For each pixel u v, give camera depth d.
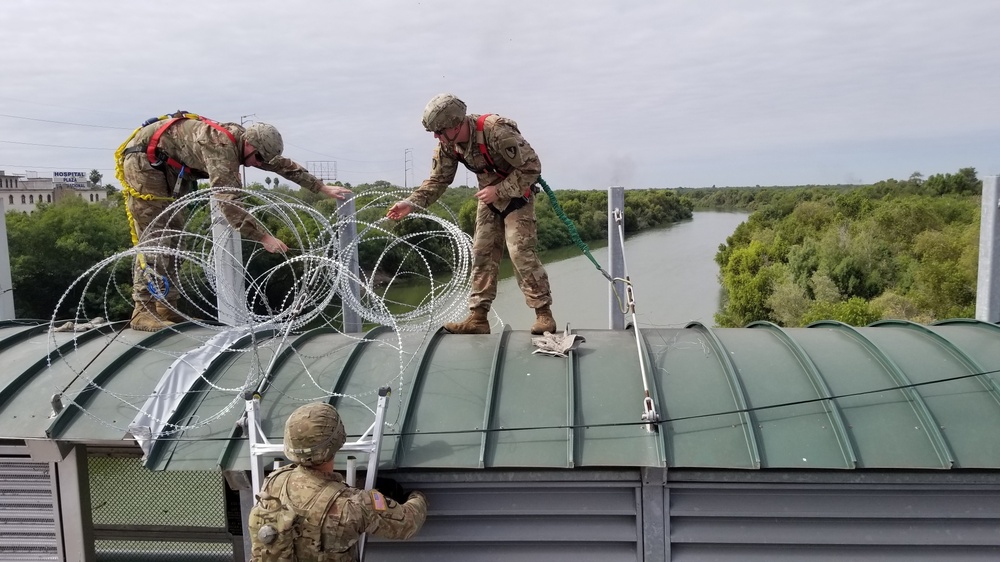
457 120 4.02
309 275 4.41
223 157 4.41
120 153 4.72
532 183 4.15
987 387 3.56
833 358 3.89
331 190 5.09
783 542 3.36
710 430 3.42
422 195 4.41
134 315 4.91
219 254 4.62
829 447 3.30
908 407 3.48
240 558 4.66
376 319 3.85
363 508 2.89
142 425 3.64
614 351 4.11
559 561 3.44
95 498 4.87
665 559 3.41
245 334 4.69
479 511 3.44
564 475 3.39
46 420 3.81
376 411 3.33
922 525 3.33
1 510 4.05
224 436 3.58
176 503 4.81
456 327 4.64
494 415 3.59
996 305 5.62
